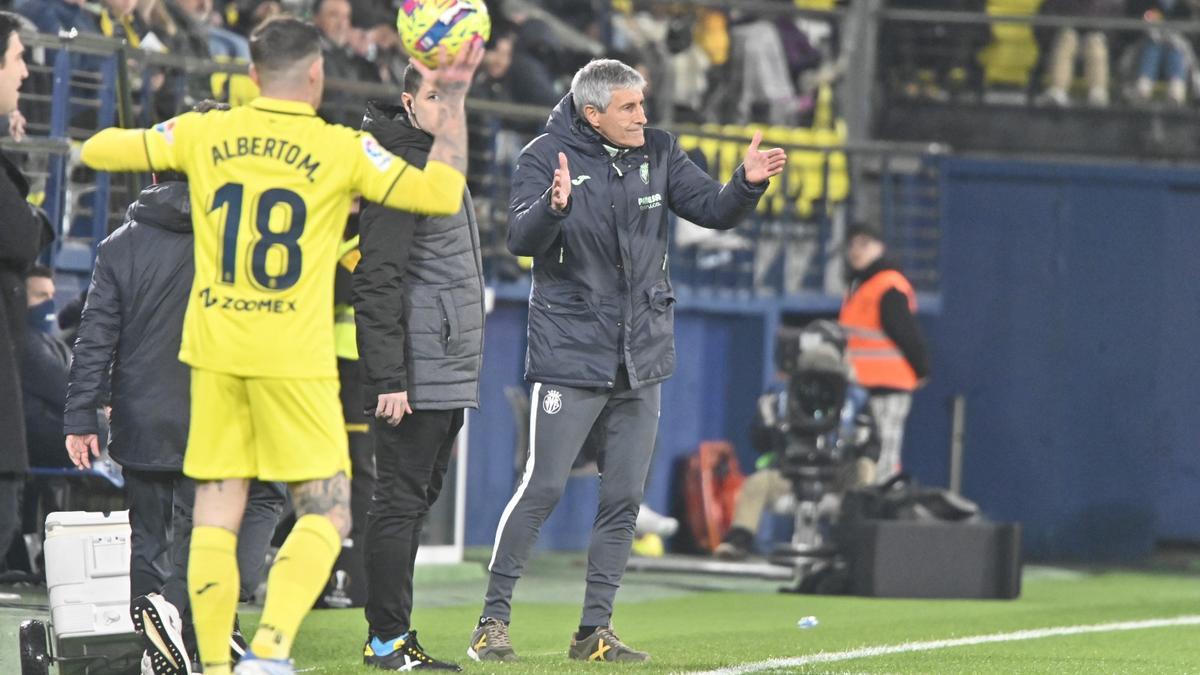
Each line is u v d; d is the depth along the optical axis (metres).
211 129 16.50
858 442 40.56
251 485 19.64
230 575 16.67
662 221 22.48
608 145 22.16
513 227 21.38
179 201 19.45
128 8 33.81
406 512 20.34
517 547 22.27
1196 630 30.33
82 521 20.92
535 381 22.25
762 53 53.72
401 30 17.33
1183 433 53.78
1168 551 54.31
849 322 42.78
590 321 22.00
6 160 19.91
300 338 16.31
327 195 16.39
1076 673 23.38
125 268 19.53
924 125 54.50
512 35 46.38
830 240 51.97
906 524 36.00
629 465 22.48
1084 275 53.78
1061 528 53.62
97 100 31.34
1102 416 53.75
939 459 53.78
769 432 41.06
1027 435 53.72
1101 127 54.28
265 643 15.89
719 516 46.66
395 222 19.36
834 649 25.62
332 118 37.50
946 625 30.34
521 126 45.00
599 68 21.98
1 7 32.12
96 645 20.45
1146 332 53.69
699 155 27.11
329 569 16.42
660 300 22.33
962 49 55.69
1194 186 53.78
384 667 20.36
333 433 16.55
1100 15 56.47
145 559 20.19
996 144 54.44
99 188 31.34
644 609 32.81
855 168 51.88
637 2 53.12
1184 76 56.50
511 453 45.34
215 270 16.31
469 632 27.50
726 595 35.88
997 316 53.81
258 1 41.38
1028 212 53.88
